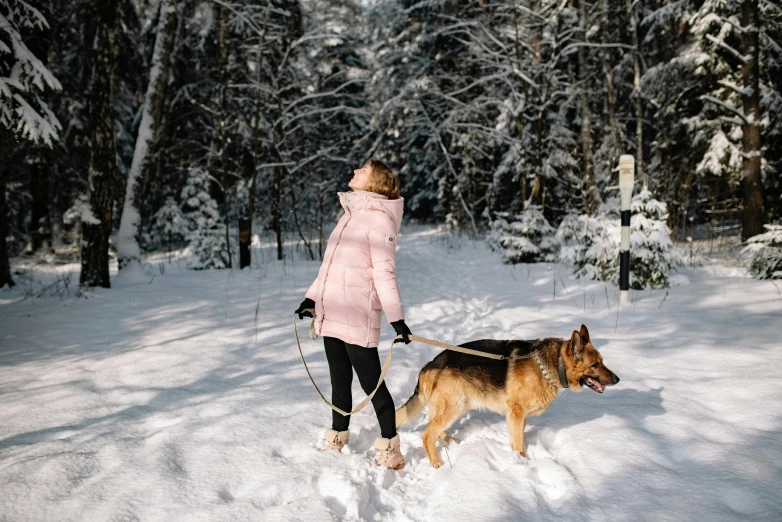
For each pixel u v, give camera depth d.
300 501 2.57
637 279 8.57
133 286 9.43
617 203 13.29
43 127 7.40
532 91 16.36
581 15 15.36
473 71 20.25
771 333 5.51
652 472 2.77
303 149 18.41
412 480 2.99
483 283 10.49
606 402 3.89
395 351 5.54
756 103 12.43
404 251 16.92
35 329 6.26
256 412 3.72
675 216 14.83
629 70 18.02
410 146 27.34
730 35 13.90
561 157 17.55
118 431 3.42
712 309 6.77
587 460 2.96
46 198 17.45
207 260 13.61
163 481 2.73
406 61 22.16
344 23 19.86
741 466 2.78
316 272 11.26
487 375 3.25
